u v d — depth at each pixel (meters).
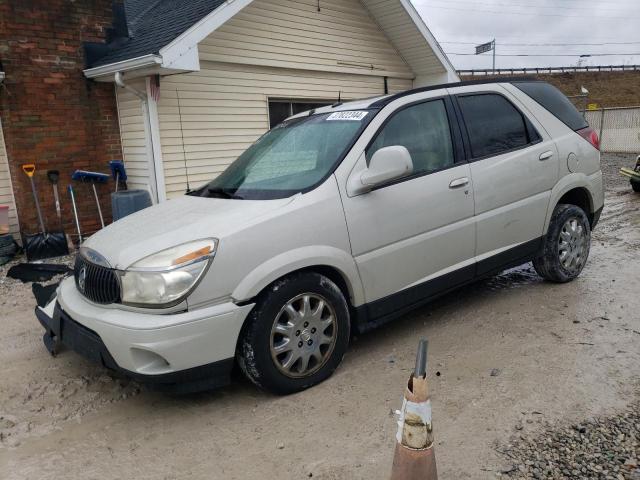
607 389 3.39
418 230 4.04
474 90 4.62
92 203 8.81
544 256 5.15
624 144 24.06
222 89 9.33
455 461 2.79
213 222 3.41
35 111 8.09
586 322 4.43
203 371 3.21
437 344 4.21
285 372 3.48
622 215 8.99
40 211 8.20
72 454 3.08
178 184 8.90
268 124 10.16
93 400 3.69
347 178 3.75
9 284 6.61
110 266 3.32
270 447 3.03
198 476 2.83
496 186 4.50
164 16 9.24
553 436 2.95
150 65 7.45
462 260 4.38
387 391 3.54
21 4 7.78
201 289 3.16
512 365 3.77
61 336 3.73
